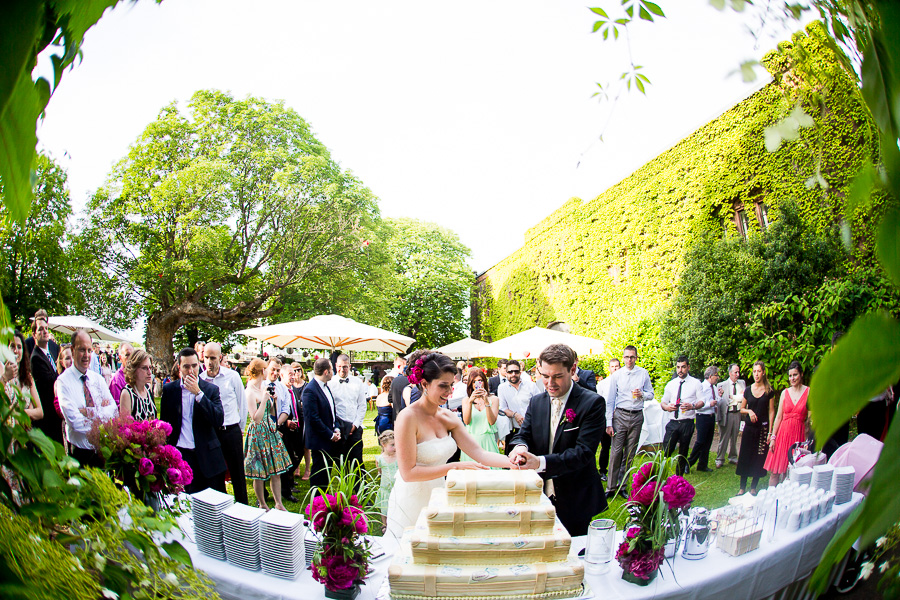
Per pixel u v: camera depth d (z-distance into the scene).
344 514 2.18
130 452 2.42
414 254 33.16
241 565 2.48
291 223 20.38
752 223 9.34
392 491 3.05
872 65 0.52
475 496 2.07
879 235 0.47
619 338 10.91
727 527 2.65
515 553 2.01
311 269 20.92
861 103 0.56
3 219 0.70
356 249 21.33
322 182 20.91
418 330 32.03
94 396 4.01
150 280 19.84
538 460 2.97
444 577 1.94
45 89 0.61
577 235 16.20
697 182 10.69
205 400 4.63
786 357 7.32
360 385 6.72
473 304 34.78
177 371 4.92
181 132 20.09
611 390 6.58
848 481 3.25
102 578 1.14
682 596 2.29
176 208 19.31
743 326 8.04
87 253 19.25
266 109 21.03
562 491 3.16
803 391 5.25
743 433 6.18
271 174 20.22
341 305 21.19
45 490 1.09
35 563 0.94
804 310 7.16
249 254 21.38
